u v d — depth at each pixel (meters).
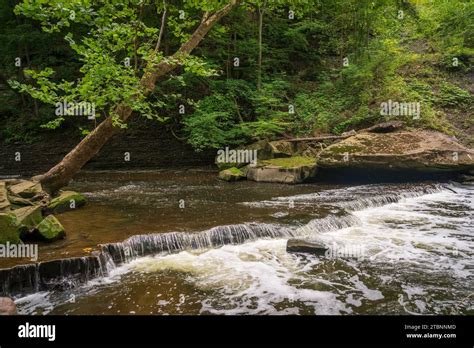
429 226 8.02
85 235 6.51
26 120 17.17
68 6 6.65
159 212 8.31
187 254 6.38
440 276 5.55
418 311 4.55
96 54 7.00
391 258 6.27
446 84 16.48
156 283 5.28
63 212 8.28
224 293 5.00
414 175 12.12
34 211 6.71
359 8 16.23
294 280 5.43
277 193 10.65
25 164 15.51
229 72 17.38
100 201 9.55
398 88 15.52
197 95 17.12
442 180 12.31
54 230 6.21
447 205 9.80
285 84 16.17
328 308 4.62
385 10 17.52
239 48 16.69
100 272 5.48
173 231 6.76
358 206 9.25
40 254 5.47
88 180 13.32
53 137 16.70
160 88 15.20
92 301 4.75
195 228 7.00
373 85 16.27
